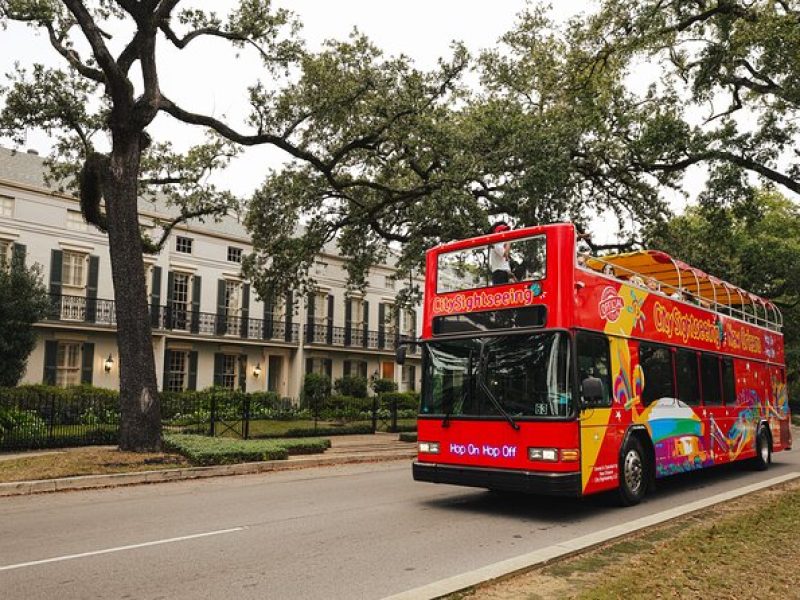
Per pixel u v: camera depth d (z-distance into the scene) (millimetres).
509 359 8930
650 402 10414
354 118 20094
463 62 20438
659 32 15328
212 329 32625
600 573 5625
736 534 7059
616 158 21984
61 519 8320
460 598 4879
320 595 5113
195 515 8586
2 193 26234
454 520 8391
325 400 32938
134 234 14422
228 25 17078
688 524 7867
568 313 8656
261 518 8375
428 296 10078
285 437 20938
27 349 23156
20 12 15031
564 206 20797
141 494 10602
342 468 14672
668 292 12367
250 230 24094
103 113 18359
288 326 35656
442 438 9375
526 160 19078
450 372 9500
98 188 16188
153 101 14328
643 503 9984
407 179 23375
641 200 23594
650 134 17547
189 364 31812
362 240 24672
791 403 59000
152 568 5902
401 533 7512
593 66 18078
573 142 19609
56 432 17781
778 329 17859
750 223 17906
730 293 14883
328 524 8000
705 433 12328
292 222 23125
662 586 5141
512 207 20422
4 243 26406
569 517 8727
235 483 12023
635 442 9938
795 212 40281
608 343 9500
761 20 14047
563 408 8383
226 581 5496
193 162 21859
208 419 23891
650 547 6609
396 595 4840
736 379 14211
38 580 5527
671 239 23766
